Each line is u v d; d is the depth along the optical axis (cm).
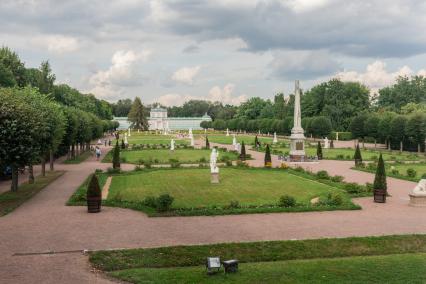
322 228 2712
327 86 16475
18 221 2880
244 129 19312
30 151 3703
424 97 16975
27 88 4662
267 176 5206
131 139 14162
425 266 2019
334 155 8250
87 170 6016
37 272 1928
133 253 2172
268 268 2011
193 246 2277
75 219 2953
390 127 9350
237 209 3203
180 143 11794
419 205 3422
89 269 1983
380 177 3591
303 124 13450
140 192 4109
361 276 1884
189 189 4253
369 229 2689
